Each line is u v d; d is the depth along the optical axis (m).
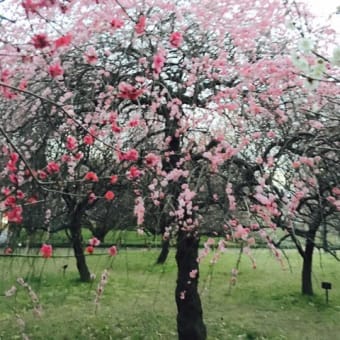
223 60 5.73
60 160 5.50
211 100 5.86
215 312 9.82
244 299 11.02
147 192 5.68
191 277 6.51
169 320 8.99
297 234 6.11
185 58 5.98
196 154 5.78
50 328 8.29
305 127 5.62
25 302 9.60
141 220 5.26
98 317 9.06
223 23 6.01
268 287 12.23
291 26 3.97
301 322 9.29
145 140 5.64
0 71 4.86
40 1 2.98
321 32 6.00
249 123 5.83
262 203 5.29
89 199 5.58
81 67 5.74
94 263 13.97
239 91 5.68
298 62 3.14
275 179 5.51
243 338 8.12
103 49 5.86
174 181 5.63
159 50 5.34
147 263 14.78
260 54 6.06
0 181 5.44
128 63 5.84
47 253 4.73
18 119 5.75
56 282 11.45
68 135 5.52
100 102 5.53
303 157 5.12
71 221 5.90
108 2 5.55
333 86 5.52
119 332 8.20
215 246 6.24
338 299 11.20
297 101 5.70
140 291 11.45
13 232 5.53
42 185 4.24
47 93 5.44
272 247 5.38
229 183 5.32
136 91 4.47
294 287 12.27
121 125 5.89
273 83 5.62
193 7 6.05
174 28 6.03
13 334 7.89
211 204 5.75
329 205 5.68
